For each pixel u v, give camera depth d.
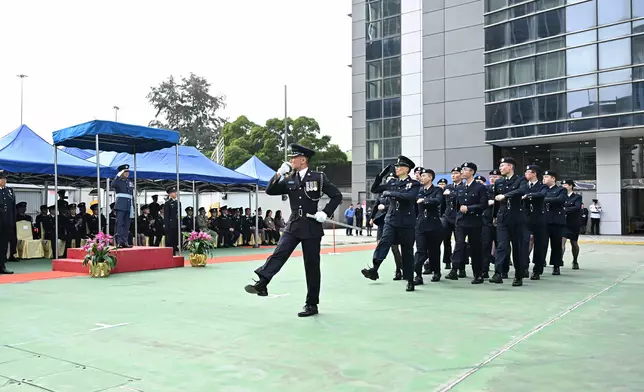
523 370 4.21
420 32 35.31
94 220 16.14
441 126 32.09
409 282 8.38
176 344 5.05
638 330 5.59
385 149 36.59
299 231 6.40
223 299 7.60
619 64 24.47
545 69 26.69
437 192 9.27
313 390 3.77
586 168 28.00
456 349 4.84
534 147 29.62
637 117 24.00
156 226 17.08
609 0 24.77
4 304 7.25
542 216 9.70
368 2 37.56
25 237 14.52
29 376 4.11
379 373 4.14
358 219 32.12
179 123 58.97
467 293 8.16
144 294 8.09
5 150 13.96
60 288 8.74
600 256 14.92
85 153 19.06
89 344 5.07
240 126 54.25
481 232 9.30
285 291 8.34
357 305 7.11
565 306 7.01
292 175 6.55
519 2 27.53
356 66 39.25
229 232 19.42
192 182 19.58
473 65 31.06
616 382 3.91
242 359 4.54
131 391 3.76
